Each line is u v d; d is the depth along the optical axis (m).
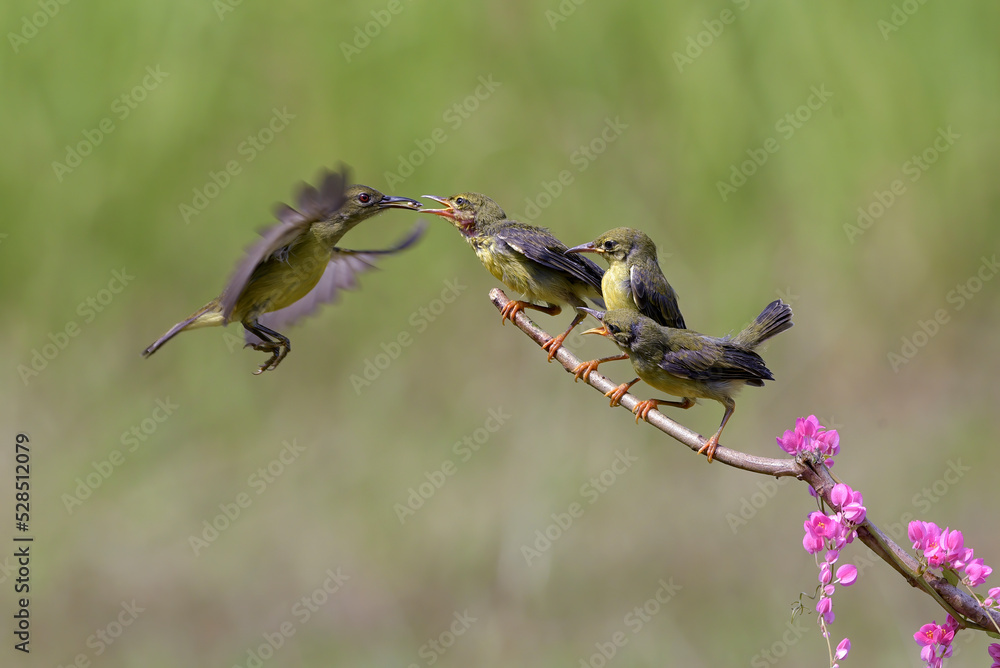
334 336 15.09
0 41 14.96
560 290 8.68
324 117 15.09
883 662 11.47
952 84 15.45
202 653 12.41
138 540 13.72
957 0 15.32
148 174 15.11
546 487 13.72
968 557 4.48
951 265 15.48
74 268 15.14
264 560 13.49
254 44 15.26
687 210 14.87
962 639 11.22
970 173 15.50
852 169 15.05
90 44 15.06
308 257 6.60
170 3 14.99
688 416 14.40
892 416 14.75
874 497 13.82
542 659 12.05
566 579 12.95
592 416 14.38
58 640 12.65
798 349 15.02
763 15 14.92
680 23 14.84
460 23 15.16
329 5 15.20
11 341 14.97
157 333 15.20
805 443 4.78
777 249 15.00
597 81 15.11
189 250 15.16
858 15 15.24
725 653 11.93
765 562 13.01
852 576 4.45
